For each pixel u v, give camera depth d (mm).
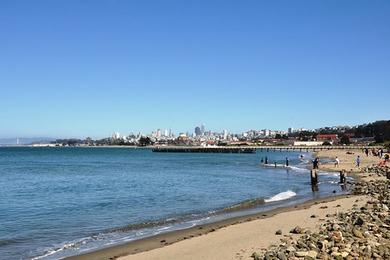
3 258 16438
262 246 15719
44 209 30312
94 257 16219
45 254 17031
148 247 17672
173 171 77062
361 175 55062
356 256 12914
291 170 76000
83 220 25500
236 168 85875
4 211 29406
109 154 196750
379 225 17625
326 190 41625
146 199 35688
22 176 65250
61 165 100000
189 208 30438
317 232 17125
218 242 17281
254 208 29859
